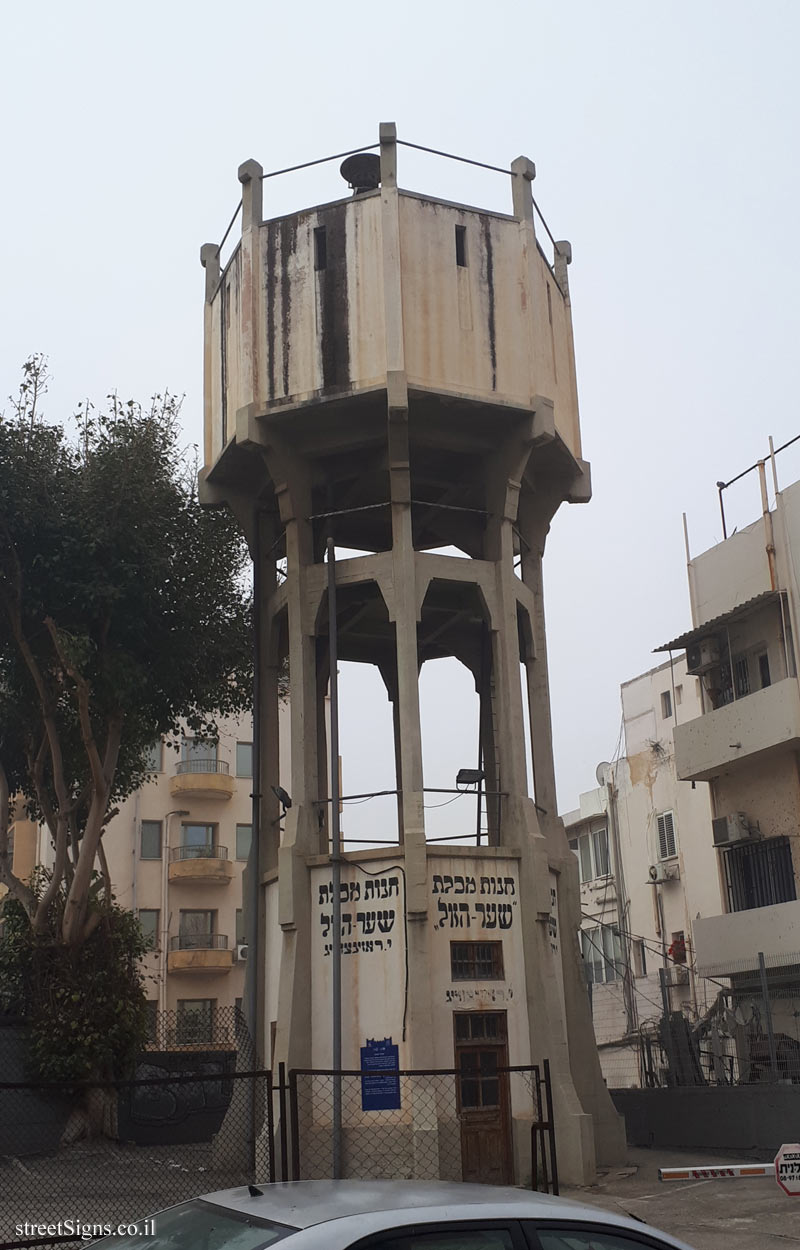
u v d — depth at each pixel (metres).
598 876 48.19
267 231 23.94
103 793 25.95
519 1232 5.76
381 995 20.88
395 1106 20.17
